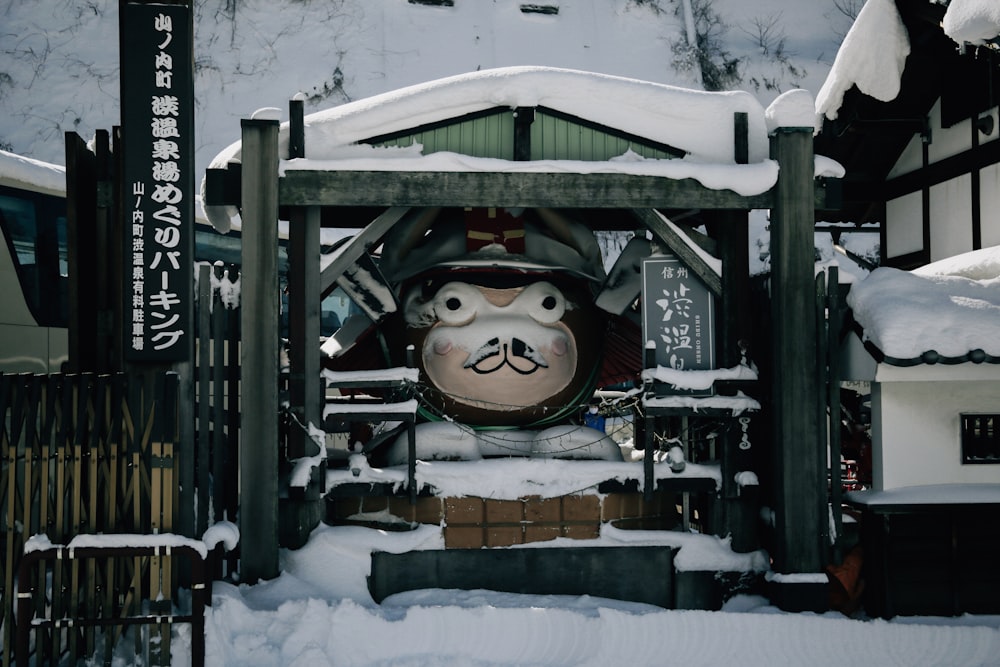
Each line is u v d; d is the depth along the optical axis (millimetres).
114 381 5777
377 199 6477
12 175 9414
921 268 9922
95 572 5711
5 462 5656
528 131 6695
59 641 5512
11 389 5688
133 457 5738
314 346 6570
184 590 6215
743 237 6953
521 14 39625
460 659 5891
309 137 6543
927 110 10633
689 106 6824
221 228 7180
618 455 7648
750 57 39656
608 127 6805
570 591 6867
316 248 6566
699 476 6922
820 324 6738
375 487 6707
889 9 9773
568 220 7668
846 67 10039
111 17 36219
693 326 7012
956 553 6594
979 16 7648
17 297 9383
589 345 7734
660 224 6824
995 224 9508
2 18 35406
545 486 6902
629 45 39156
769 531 6918
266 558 6355
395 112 6594
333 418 6586
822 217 12453
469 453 7297
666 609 6652
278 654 5758
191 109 6184
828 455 7770
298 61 36062
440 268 7484
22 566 5387
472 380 7312
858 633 6281
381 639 6023
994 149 9516
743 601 6793
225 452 7125
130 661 5590
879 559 6605
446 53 37594
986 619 6520
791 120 6688
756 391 7012
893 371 6383
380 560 6734
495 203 6551
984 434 6812
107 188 6543
